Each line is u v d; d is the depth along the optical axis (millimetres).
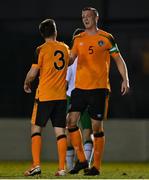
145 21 41000
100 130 23391
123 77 23234
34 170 23078
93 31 23188
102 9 41031
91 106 23188
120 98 40969
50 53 23469
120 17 41000
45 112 23469
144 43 41000
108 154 39875
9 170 29719
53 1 41250
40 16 41250
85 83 23141
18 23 41281
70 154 26062
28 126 40188
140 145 39969
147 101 41000
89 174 23203
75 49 23297
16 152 40156
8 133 40188
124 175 24828
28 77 23578
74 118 23438
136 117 41000
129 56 41062
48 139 39719
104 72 23141
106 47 23094
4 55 41188
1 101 41219
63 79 23625
